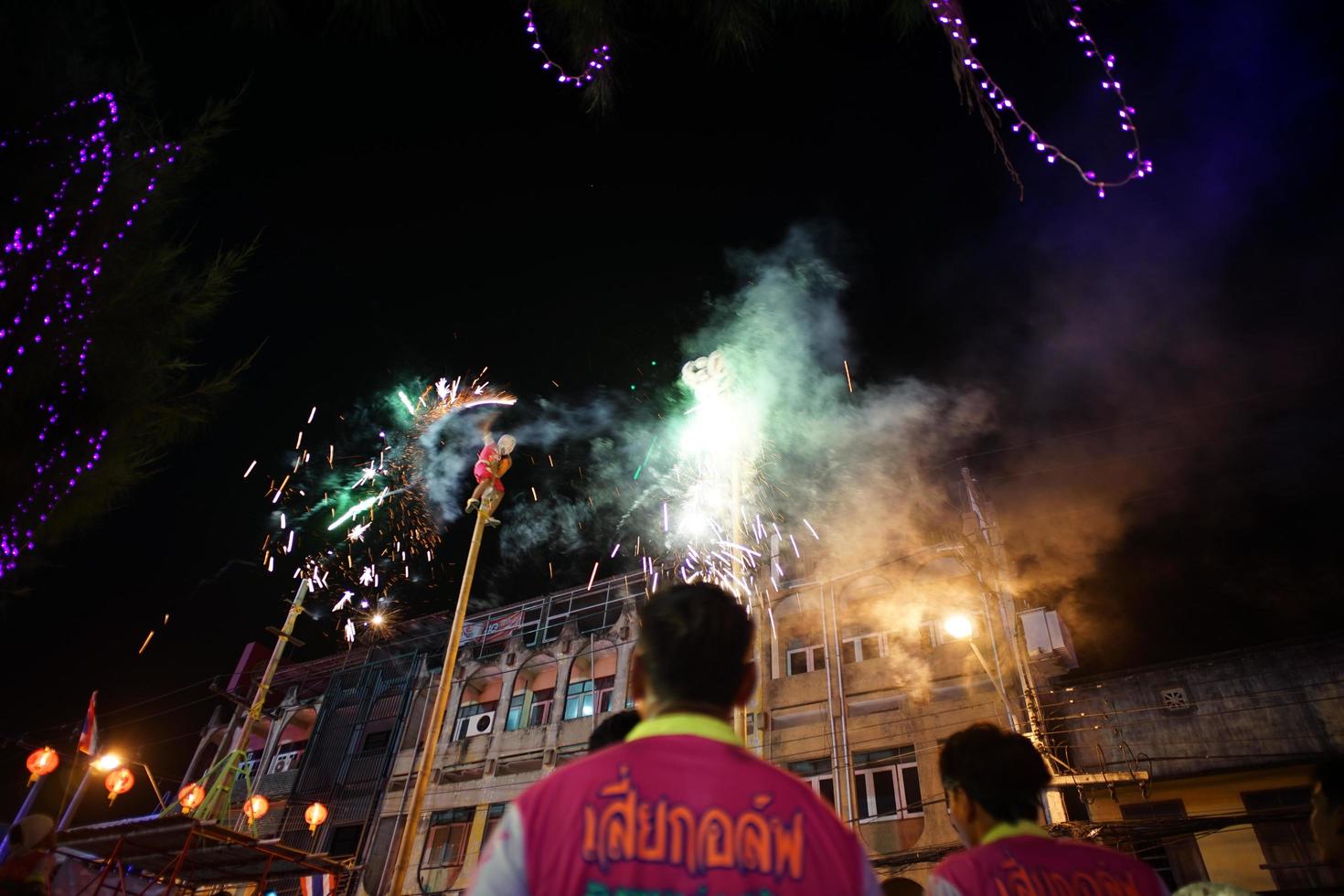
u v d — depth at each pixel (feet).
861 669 60.23
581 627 80.74
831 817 5.82
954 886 8.32
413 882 67.21
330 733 82.43
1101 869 8.37
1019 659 49.65
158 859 33.73
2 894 17.44
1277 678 46.47
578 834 5.34
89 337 15.53
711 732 6.03
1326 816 9.64
